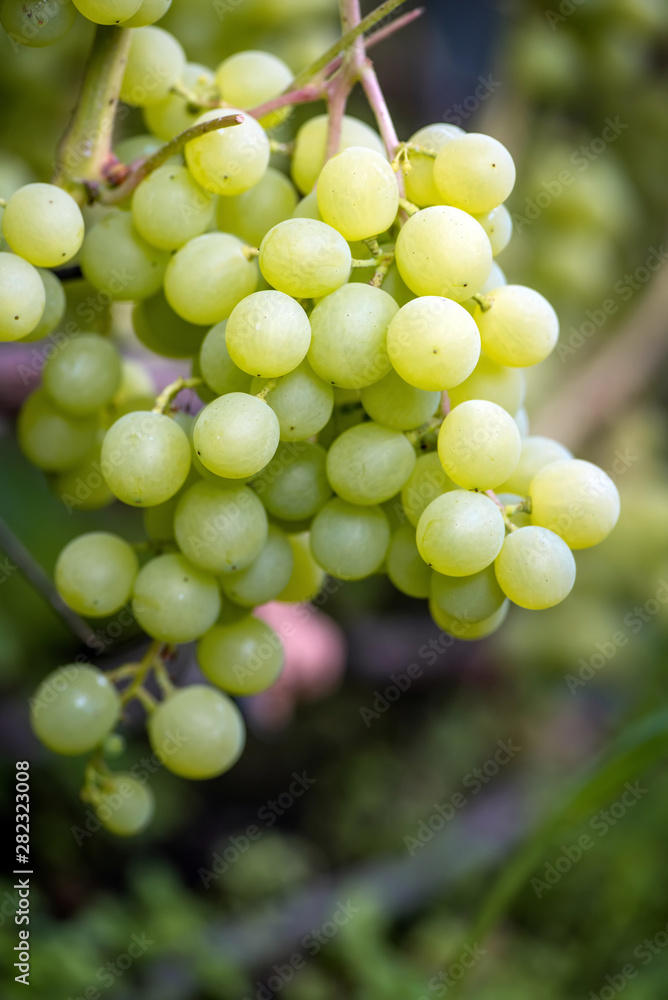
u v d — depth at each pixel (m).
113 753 0.55
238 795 1.30
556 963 0.95
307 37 0.82
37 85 0.78
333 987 0.97
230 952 0.98
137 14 0.52
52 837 1.04
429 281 0.51
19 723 1.00
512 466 0.51
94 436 0.56
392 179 0.51
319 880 1.19
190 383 0.52
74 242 0.52
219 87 0.56
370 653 1.42
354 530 0.52
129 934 0.95
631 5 1.07
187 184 0.52
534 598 0.51
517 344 0.52
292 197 0.54
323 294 0.51
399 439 0.52
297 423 0.51
